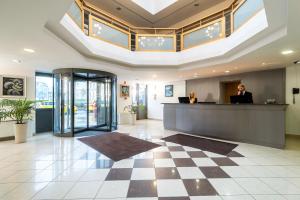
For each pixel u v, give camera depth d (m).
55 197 2.12
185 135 5.88
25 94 5.66
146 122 9.37
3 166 3.09
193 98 6.89
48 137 5.56
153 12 7.34
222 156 3.63
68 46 3.66
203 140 5.12
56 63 5.13
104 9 6.97
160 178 2.62
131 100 9.82
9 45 3.43
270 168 2.99
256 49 3.83
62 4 2.11
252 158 3.50
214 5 6.71
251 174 2.76
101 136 5.68
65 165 3.14
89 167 3.05
